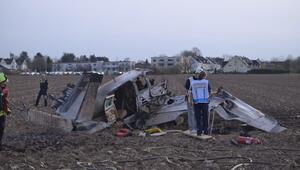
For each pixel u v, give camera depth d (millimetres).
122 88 16609
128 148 12188
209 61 160250
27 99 31953
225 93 16672
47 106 26250
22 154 11430
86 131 14820
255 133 15086
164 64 168000
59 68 185875
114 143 12969
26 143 12953
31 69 170375
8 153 11492
